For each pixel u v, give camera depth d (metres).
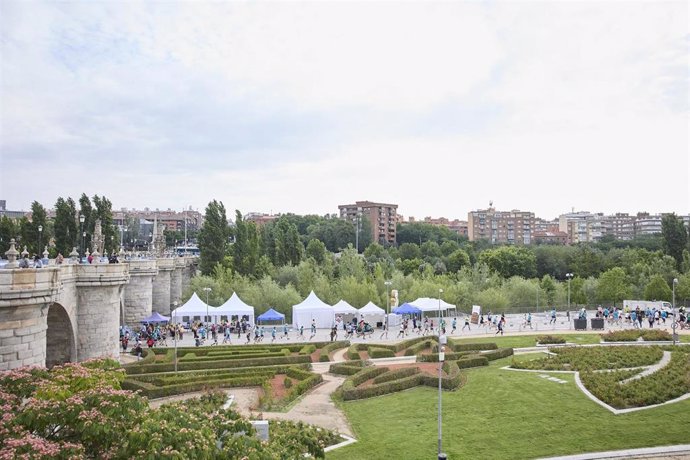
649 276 104.75
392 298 78.88
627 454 26.89
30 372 18.69
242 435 18.34
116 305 48.03
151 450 14.59
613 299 95.88
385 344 61.78
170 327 68.38
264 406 37.41
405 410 36.09
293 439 24.95
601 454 26.98
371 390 40.03
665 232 124.19
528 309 92.38
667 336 61.97
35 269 28.92
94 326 45.78
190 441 15.83
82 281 44.88
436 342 60.78
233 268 98.62
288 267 98.19
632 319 72.62
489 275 110.50
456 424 32.59
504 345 61.22
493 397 37.97
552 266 137.50
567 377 42.59
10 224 95.88
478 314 78.19
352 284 87.00
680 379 38.88
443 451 28.27
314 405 38.12
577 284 104.19
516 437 29.89
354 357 54.69
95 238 59.12
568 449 27.88
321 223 199.88
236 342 64.25
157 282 84.50
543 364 47.00
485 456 27.48
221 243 101.81
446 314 88.44
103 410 15.70
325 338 66.75
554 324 78.00
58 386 16.91
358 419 34.50
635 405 34.09
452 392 40.34
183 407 19.59
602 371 43.53
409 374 45.38
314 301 75.50
